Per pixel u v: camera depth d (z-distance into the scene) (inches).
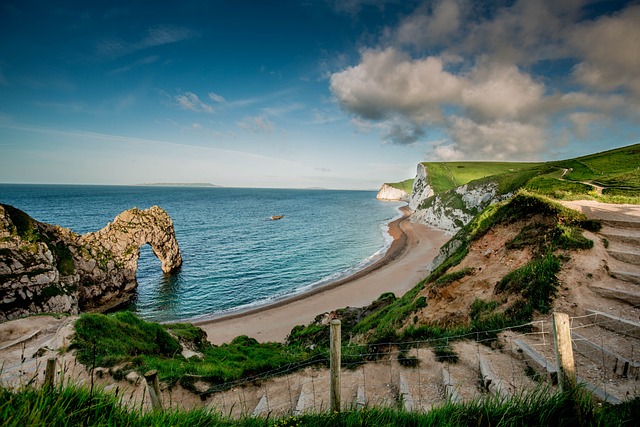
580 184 1470.2
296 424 191.9
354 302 1525.6
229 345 871.7
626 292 370.6
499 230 732.7
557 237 530.9
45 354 495.8
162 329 666.8
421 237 3260.3
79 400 154.3
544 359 303.6
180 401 394.6
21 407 133.3
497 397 206.8
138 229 1860.2
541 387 270.4
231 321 1363.2
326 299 1582.2
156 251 1989.4
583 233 524.4
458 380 319.3
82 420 144.6
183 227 3757.4
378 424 185.5
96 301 1599.4
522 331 377.4
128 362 475.5
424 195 5344.5
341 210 6407.5
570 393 189.8
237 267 2197.3
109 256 1692.9
